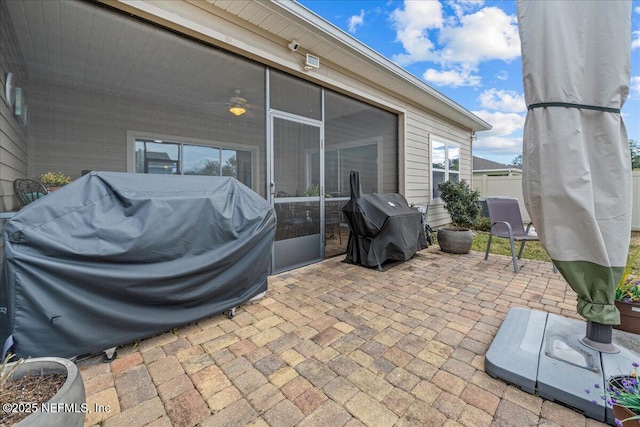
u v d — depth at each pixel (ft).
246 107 10.74
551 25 5.15
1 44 6.64
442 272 12.09
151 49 8.61
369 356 6.16
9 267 4.93
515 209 14.05
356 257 13.17
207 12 9.26
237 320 7.77
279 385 5.28
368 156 16.29
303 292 9.79
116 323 5.90
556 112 5.11
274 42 11.09
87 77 7.67
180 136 9.21
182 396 4.99
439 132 22.36
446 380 5.41
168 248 6.57
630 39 5.06
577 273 5.31
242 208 8.14
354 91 14.61
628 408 4.01
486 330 7.25
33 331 5.06
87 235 5.62
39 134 7.07
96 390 5.11
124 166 8.24
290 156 12.19
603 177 5.12
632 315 6.37
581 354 5.48
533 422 4.45
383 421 4.49
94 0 7.49
